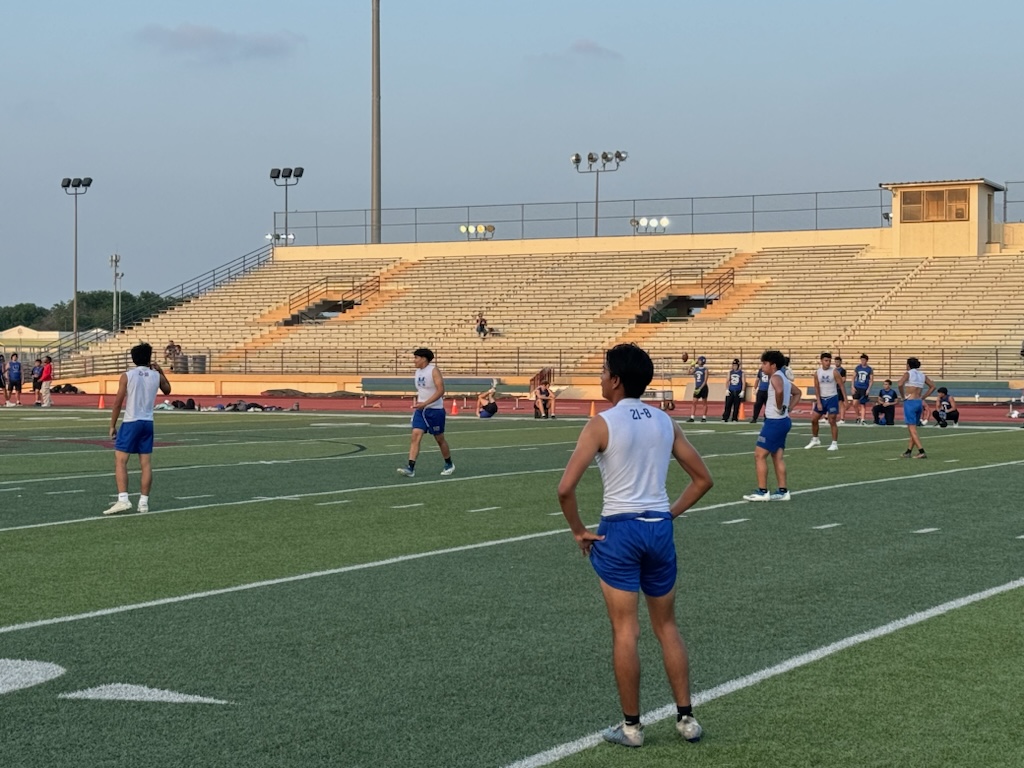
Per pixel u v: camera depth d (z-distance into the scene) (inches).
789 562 410.3
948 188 2023.9
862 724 231.1
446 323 2148.1
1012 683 259.6
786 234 2203.5
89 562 410.3
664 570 223.8
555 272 2271.2
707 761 210.8
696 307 2269.9
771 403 581.0
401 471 704.4
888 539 461.7
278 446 948.6
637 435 223.1
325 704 243.0
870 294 1962.4
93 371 2187.5
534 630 307.7
